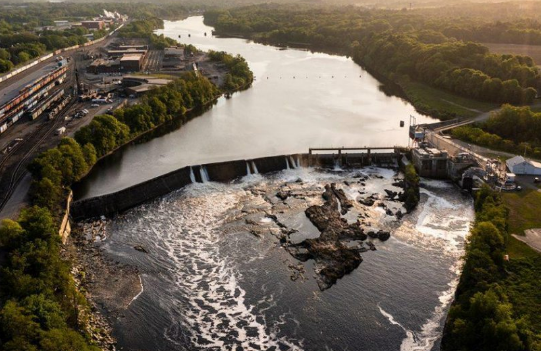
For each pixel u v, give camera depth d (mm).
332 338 150375
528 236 185500
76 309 150750
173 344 147750
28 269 155875
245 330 153750
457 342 138375
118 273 178875
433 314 159625
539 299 151250
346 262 183500
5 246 169375
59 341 127875
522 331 131500
